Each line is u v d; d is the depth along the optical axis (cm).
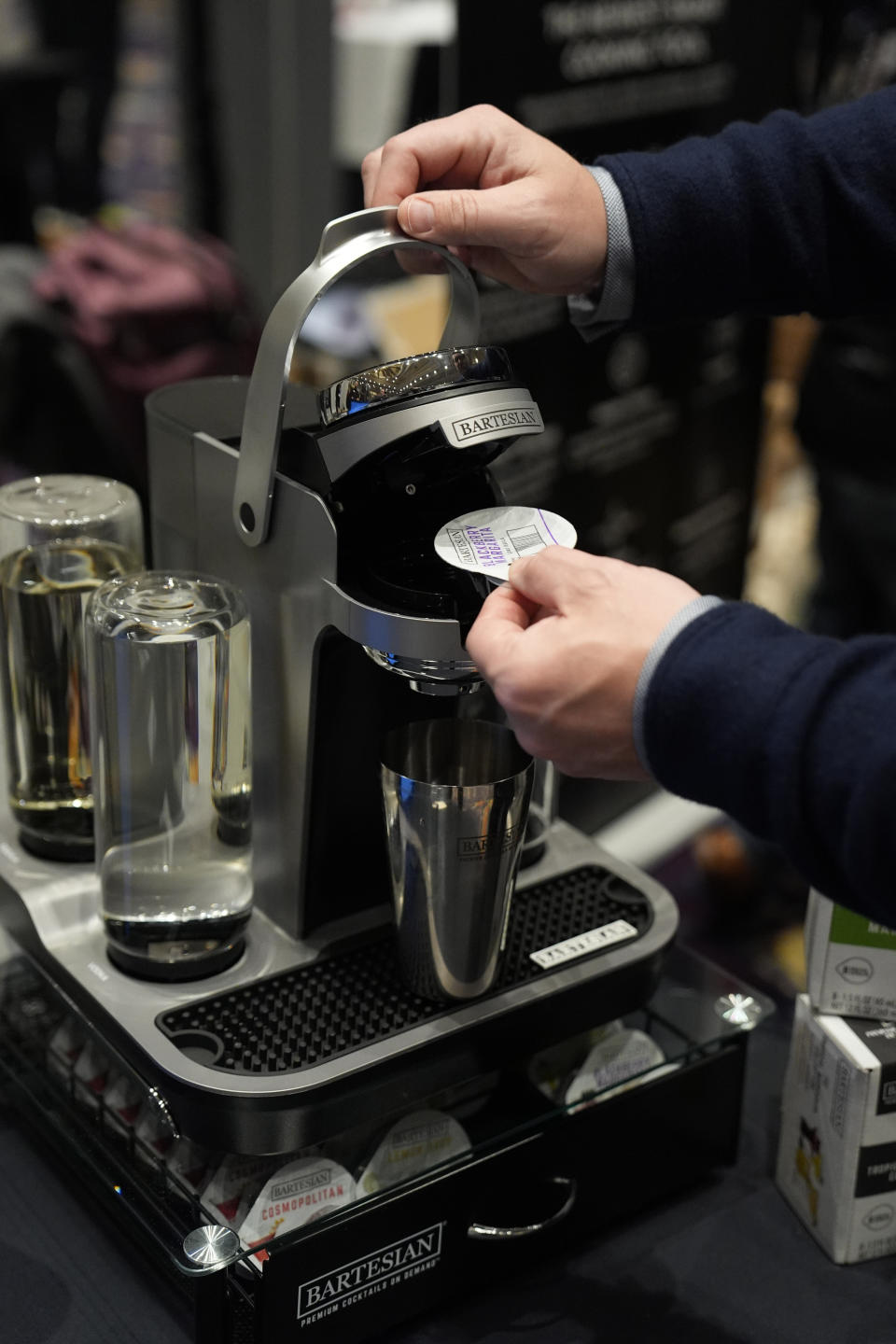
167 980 79
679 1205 87
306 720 76
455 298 80
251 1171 75
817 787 57
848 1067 78
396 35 172
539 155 84
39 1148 87
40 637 83
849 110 91
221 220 194
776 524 257
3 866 88
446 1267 77
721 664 59
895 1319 79
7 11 166
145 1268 78
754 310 94
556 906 88
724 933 159
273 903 85
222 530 80
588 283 88
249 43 181
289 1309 72
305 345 184
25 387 172
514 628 65
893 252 90
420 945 77
